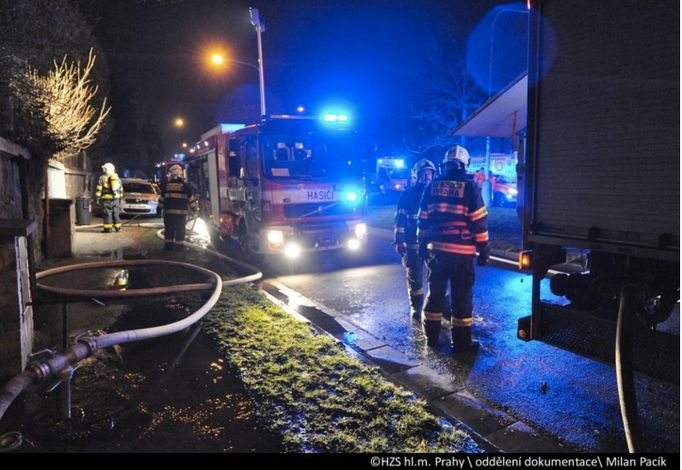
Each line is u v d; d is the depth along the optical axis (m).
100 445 3.07
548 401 3.69
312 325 5.44
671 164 2.84
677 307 5.80
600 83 3.17
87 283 7.53
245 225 9.51
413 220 5.65
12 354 3.75
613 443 3.10
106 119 21.16
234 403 3.61
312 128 8.66
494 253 9.77
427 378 4.09
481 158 22.45
